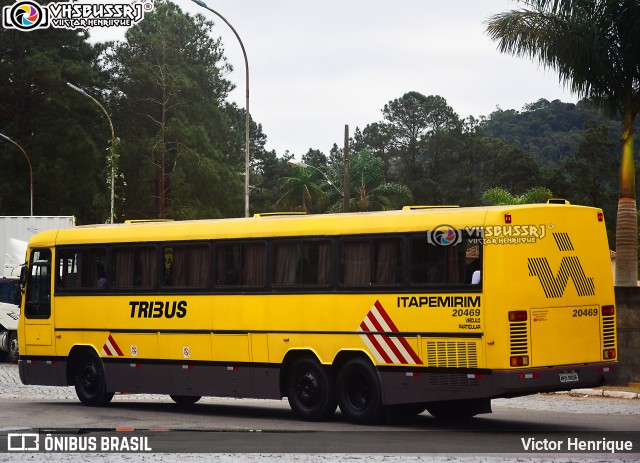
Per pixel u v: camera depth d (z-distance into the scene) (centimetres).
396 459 1279
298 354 1836
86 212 8381
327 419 1809
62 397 2377
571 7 2477
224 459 1299
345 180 4622
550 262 1631
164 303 2022
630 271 2559
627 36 2484
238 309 1903
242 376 1897
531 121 15350
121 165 8675
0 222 3825
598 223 1709
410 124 11994
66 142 8019
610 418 1830
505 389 1569
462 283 1622
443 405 1819
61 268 2222
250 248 1902
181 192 8631
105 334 2125
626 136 2558
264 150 13538
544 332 1609
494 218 1598
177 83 9012
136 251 2084
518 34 2464
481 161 11506
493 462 1247
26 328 2272
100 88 8575
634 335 2402
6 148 7969
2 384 2756
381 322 1712
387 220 1725
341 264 1777
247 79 3641
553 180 9869
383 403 1708
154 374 2038
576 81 2520
